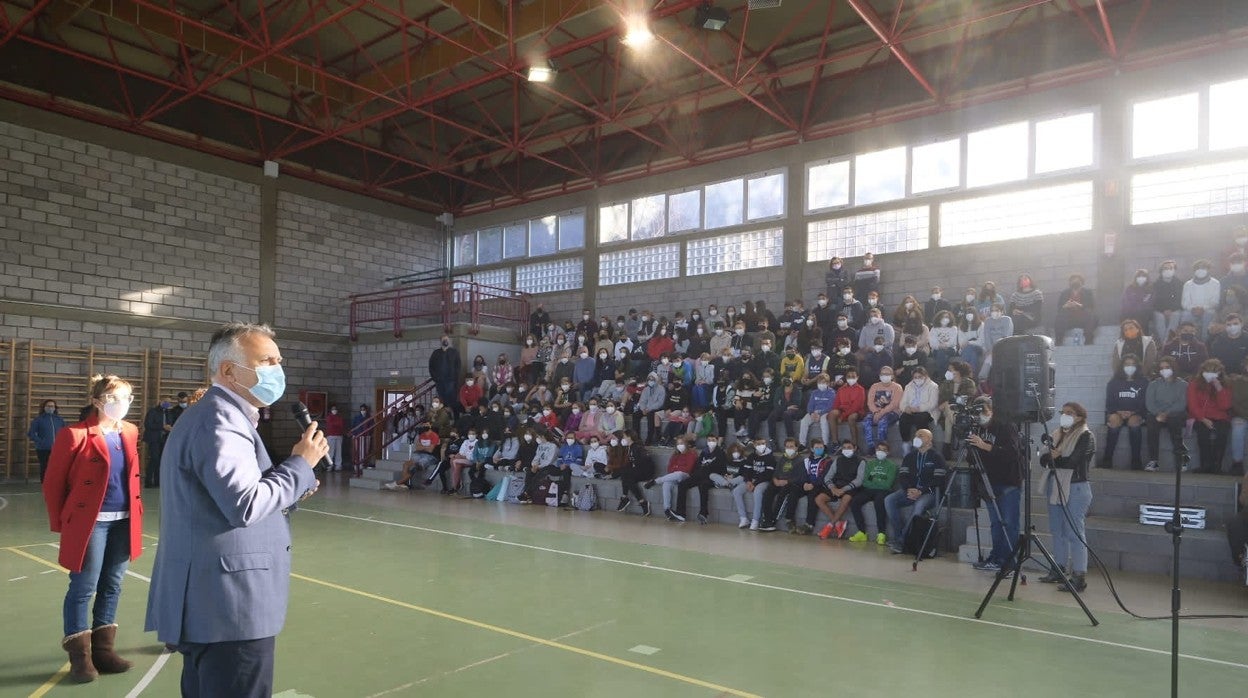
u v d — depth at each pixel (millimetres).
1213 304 11125
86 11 15406
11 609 6125
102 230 16562
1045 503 9031
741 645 5336
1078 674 4773
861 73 16000
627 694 4391
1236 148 12156
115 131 16797
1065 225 13750
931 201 15195
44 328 15750
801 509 10523
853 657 5086
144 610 6156
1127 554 8055
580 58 17141
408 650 5195
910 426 10859
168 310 17453
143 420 16906
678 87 18234
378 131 21344
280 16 15758
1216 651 5258
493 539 9734
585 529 10641
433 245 22797
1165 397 9570
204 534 2465
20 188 15500
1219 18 12352
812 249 16688
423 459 15664
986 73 14555
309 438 2768
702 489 11398
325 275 20250
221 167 18422
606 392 15078
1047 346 6367
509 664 4910
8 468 15188
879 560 8531
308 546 9164
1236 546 7242
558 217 20953
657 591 6949
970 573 7848
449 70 17484
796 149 16922
